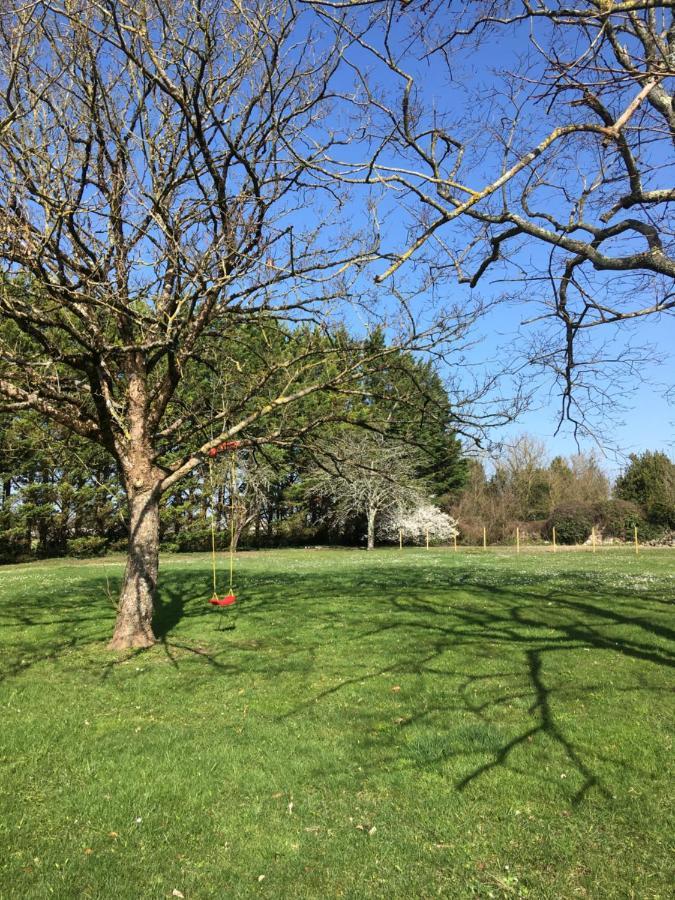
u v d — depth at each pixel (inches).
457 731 239.0
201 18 323.6
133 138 372.2
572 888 146.9
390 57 207.6
